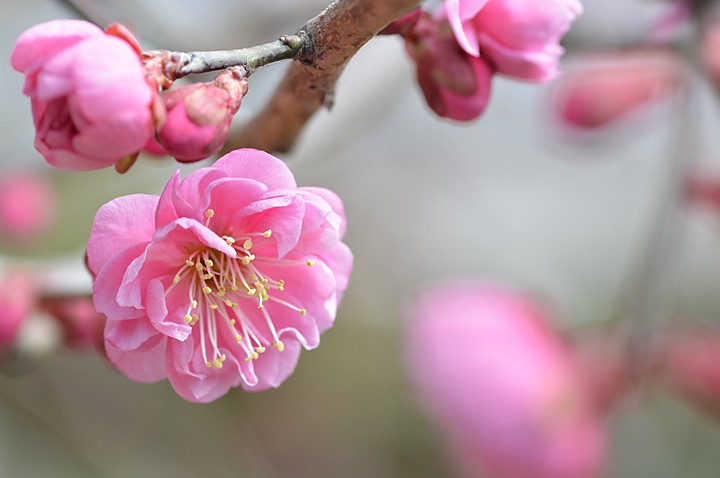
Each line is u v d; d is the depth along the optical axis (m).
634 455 0.52
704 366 0.33
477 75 0.26
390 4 0.23
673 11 0.32
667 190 0.32
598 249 0.62
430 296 0.40
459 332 0.37
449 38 0.26
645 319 0.33
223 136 0.23
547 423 0.34
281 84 0.26
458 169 0.61
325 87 0.25
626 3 0.34
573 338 0.37
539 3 0.25
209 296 0.25
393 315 0.62
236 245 0.25
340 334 0.61
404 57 0.37
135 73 0.23
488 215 0.62
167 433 0.57
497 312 0.38
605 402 0.34
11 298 0.30
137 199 0.24
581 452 0.34
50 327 0.30
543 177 0.60
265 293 0.25
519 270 0.61
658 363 0.33
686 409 0.52
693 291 0.59
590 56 0.36
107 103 0.22
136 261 0.23
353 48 0.24
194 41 0.37
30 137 0.47
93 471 0.54
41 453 0.54
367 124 0.38
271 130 0.26
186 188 0.24
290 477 0.59
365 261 0.62
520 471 0.34
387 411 0.60
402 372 0.61
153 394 0.57
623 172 0.61
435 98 0.26
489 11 0.25
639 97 0.39
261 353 0.25
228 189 0.24
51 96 0.22
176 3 0.41
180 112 0.23
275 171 0.24
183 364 0.24
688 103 0.32
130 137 0.23
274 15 0.41
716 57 0.32
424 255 0.64
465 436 0.37
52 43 0.23
